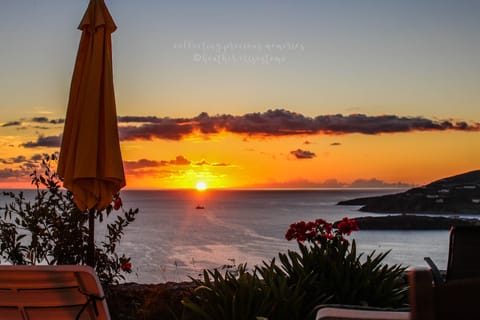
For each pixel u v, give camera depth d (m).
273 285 4.52
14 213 5.61
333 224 5.39
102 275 5.64
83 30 4.97
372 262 5.15
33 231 5.58
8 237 5.52
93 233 5.26
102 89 4.88
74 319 2.98
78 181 4.81
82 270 2.80
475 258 4.13
